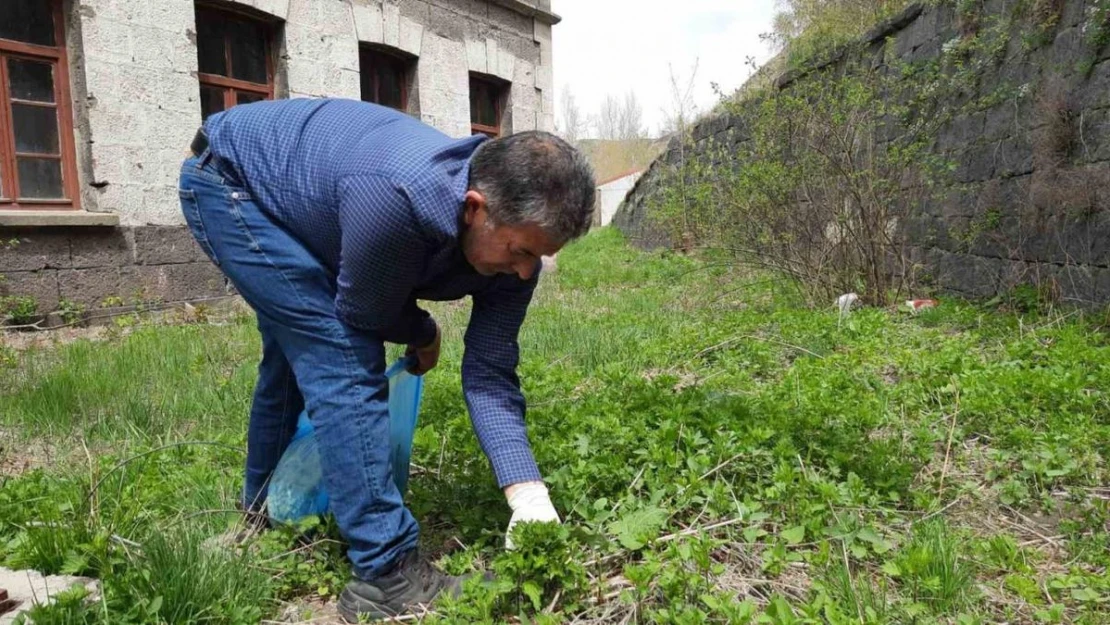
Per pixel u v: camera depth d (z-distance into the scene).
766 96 9.20
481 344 2.49
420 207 1.94
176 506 2.93
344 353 2.21
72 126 8.29
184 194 2.32
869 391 4.24
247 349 5.97
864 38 9.90
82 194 8.38
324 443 2.23
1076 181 6.25
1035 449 3.29
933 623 2.13
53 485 3.18
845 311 6.87
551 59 15.15
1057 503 2.99
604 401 3.81
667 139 17.98
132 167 8.62
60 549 2.48
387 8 11.39
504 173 1.92
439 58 12.41
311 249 2.24
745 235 8.55
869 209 7.55
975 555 2.53
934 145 8.40
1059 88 6.59
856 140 7.91
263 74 10.13
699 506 2.82
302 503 2.64
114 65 8.37
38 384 4.79
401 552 2.26
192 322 8.03
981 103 7.42
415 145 2.05
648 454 3.02
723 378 4.59
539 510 2.35
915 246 8.72
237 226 2.23
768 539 2.60
